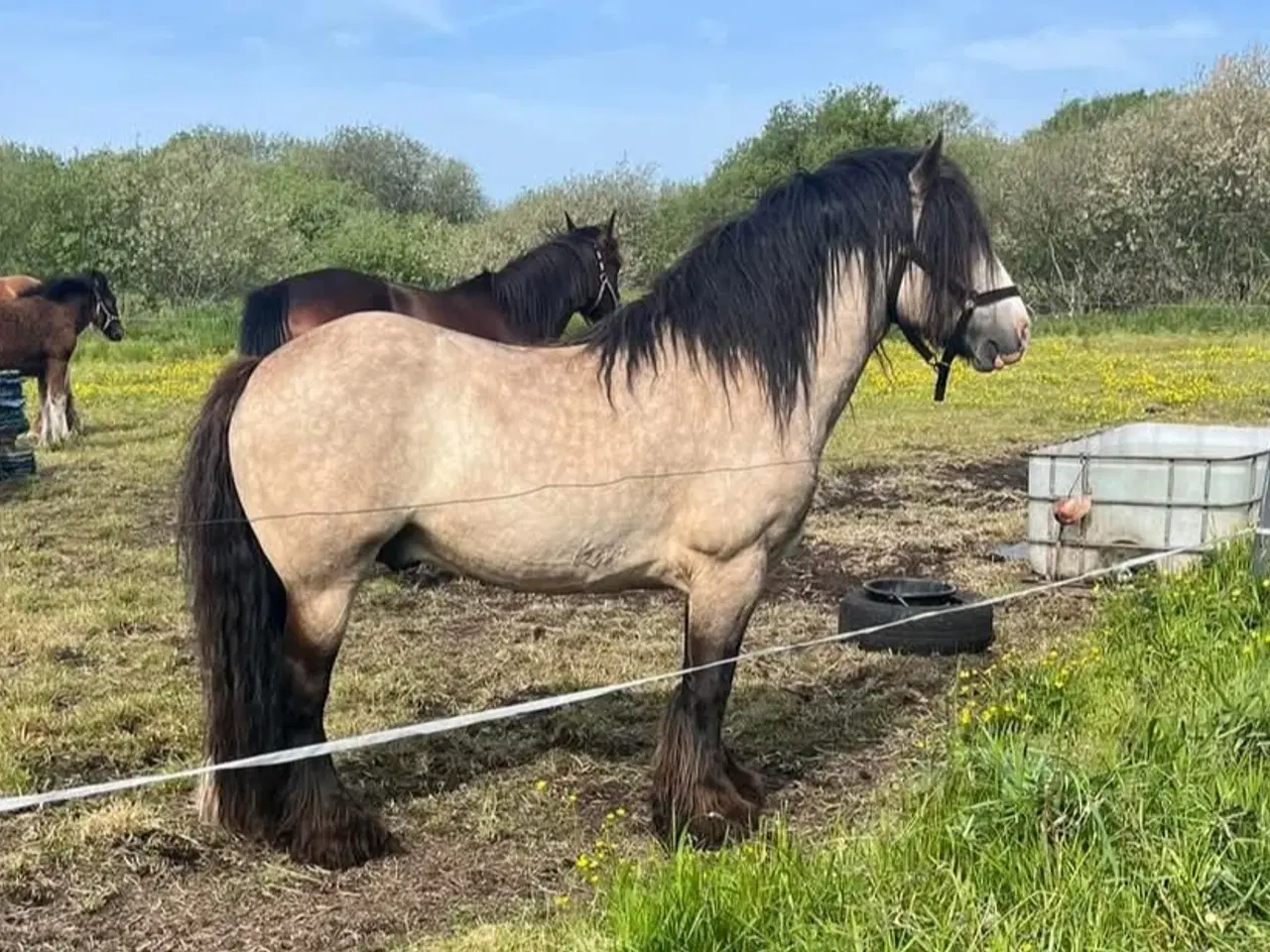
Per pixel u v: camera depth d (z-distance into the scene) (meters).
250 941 3.40
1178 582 5.87
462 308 8.01
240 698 3.69
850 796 4.32
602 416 3.75
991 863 3.10
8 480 10.23
